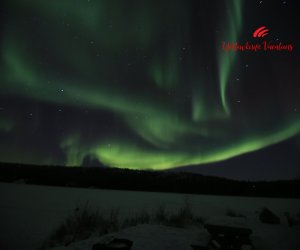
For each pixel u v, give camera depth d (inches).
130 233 303.1
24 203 765.3
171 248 247.9
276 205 877.2
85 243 253.1
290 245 279.3
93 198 992.2
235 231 246.7
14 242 339.6
